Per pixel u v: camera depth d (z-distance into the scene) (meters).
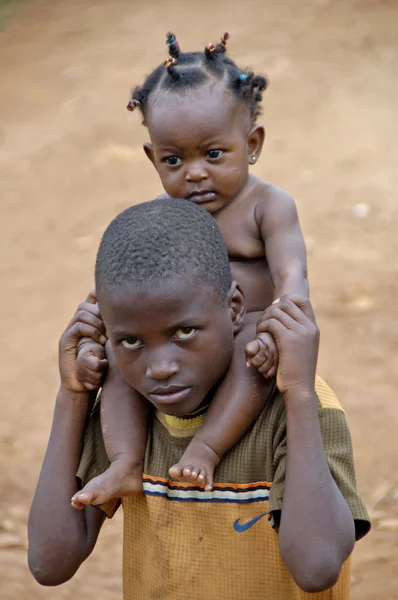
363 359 12.02
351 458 3.92
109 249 3.74
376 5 28.66
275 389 4.01
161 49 26.91
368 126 20.61
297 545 3.64
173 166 4.78
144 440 4.14
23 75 25.88
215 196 4.75
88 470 4.27
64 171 19.62
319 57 25.12
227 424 3.91
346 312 13.23
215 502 3.96
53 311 14.38
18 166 20.06
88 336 4.20
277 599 3.96
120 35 28.48
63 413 4.25
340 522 3.69
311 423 3.75
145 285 3.61
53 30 29.55
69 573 4.22
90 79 24.98
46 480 4.21
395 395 11.09
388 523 8.64
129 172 19.28
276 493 3.81
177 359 3.69
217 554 3.98
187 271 3.65
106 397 4.20
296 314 3.86
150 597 4.14
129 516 4.24
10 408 11.66
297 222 4.73
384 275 14.22
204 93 4.68
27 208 18.19
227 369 4.01
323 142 20.00
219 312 3.76
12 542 8.61
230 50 26.25
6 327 13.97
